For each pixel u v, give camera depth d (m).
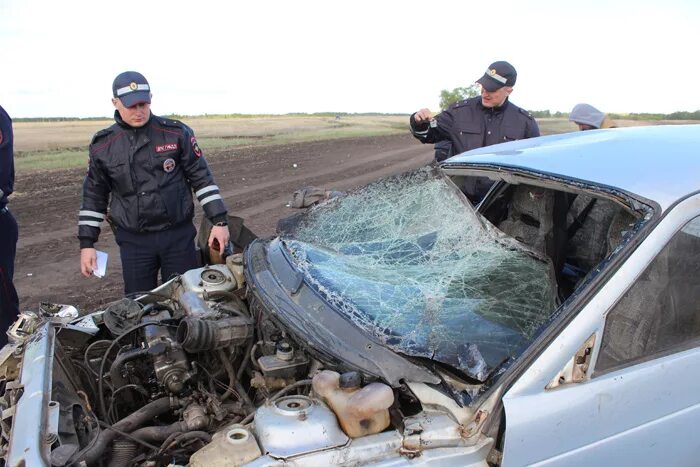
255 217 10.14
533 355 2.19
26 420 2.14
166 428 2.47
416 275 2.83
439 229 3.13
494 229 3.15
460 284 2.78
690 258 2.46
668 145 2.90
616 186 2.53
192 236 4.75
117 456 2.36
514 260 3.01
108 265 7.49
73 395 2.52
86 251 4.46
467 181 3.73
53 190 13.64
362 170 17.77
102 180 4.46
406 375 2.25
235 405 2.71
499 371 2.21
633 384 2.30
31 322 3.16
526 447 2.12
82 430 2.30
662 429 2.38
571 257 3.53
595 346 2.23
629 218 2.84
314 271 2.84
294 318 2.54
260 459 1.93
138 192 4.41
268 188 13.63
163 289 3.58
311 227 3.43
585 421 2.21
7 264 4.61
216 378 2.91
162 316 3.14
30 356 2.70
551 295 2.87
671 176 2.55
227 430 2.09
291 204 4.18
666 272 2.40
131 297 3.51
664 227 2.36
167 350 2.77
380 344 2.35
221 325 2.76
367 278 2.79
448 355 2.32
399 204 3.34
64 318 3.28
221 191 13.17
